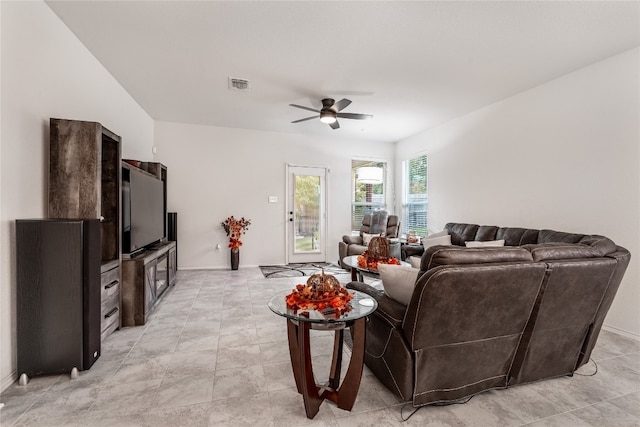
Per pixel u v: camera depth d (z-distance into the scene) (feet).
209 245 17.65
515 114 12.38
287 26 7.97
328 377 6.42
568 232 10.21
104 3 7.12
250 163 18.34
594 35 8.13
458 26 7.86
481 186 14.10
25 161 6.49
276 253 18.95
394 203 21.42
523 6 7.04
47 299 6.15
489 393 5.85
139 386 5.95
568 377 6.43
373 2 6.99
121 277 8.87
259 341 8.04
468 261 4.76
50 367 6.17
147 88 12.12
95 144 7.36
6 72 5.98
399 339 5.08
